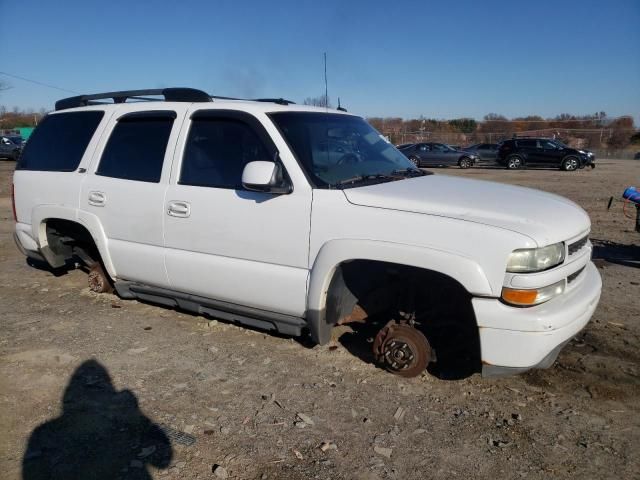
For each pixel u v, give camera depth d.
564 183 19.11
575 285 3.56
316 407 3.50
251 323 4.24
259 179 3.61
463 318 3.71
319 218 3.67
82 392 3.68
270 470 2.90
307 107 4.55
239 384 3.80
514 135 45.00
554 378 3.89
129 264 4.71
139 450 3.06
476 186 4.08
